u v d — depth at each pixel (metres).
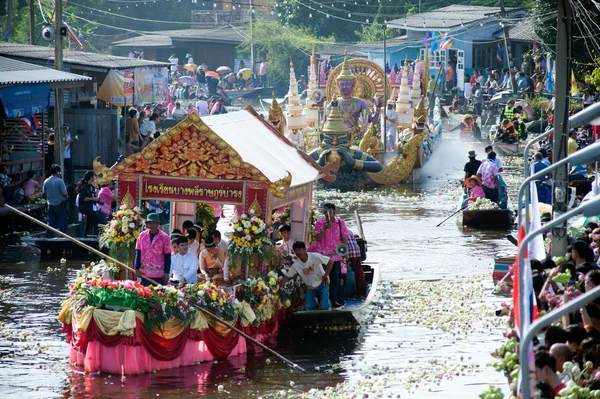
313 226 41.62
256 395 28.16
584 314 23.28
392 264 48.69
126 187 35.47
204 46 171.75
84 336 30.39
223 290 32.72
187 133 34.62
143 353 30.47
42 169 64.00
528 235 17.72
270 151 38.12
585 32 69.31
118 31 187.12
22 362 31.53
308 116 95.19
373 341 34.25
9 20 121.06
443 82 140.00
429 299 40.56
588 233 36.53
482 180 62.47
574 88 82.06
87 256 50.75
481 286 42.72
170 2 194.25
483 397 19.48
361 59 95.00
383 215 66.00
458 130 120.75
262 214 34.47
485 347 33.03
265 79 163.38
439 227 60.62
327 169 40.62
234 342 32.88
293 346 33.97
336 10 168.12
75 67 78.25
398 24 142.25
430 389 27.94
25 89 58.31
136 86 93.25
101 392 28.34
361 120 91.56
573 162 21.22
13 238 56.56
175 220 40.59
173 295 31.02
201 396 28.00
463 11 144.12
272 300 35.16
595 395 18.78
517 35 123.69
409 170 83.88
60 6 65.56
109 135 77.62
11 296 41.25
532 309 20.73
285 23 175.75
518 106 110.38
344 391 28.02
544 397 18.39
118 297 30.38
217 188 34.69
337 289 37.66
